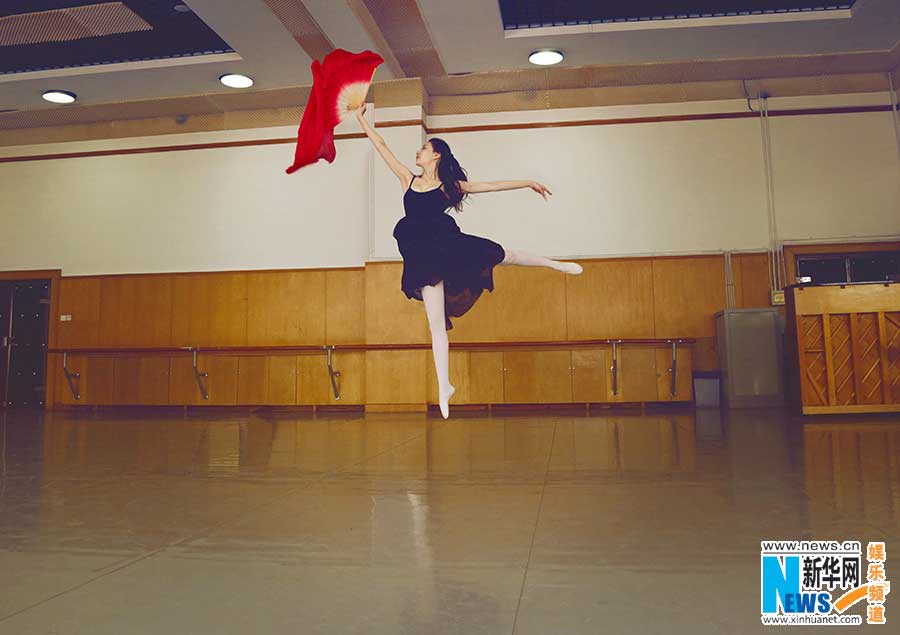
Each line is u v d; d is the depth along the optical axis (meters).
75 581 2.03
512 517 2.82
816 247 9.34
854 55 8.78
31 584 2.01
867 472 3.68
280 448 5.43
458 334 9.60
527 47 8.31
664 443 5.25
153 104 10.22
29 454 5.15
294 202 10.38
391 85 9.46
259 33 7.80
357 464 4.46
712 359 9.34
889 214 9.32
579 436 5.96
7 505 3.19
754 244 9.46
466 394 9.38
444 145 2.71
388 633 1.61
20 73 9.09
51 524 2.79
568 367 9.34
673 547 2.31
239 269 10.43
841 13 7.69
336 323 10.10
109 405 10.28
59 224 10.98
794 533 2.45
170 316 10.51
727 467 3.98
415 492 3.43
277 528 2.68
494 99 9.91
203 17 7.39
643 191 9.70
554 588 1.92
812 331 7.33
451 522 2.75
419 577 2.03
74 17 7.60
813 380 7.28
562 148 9.84
